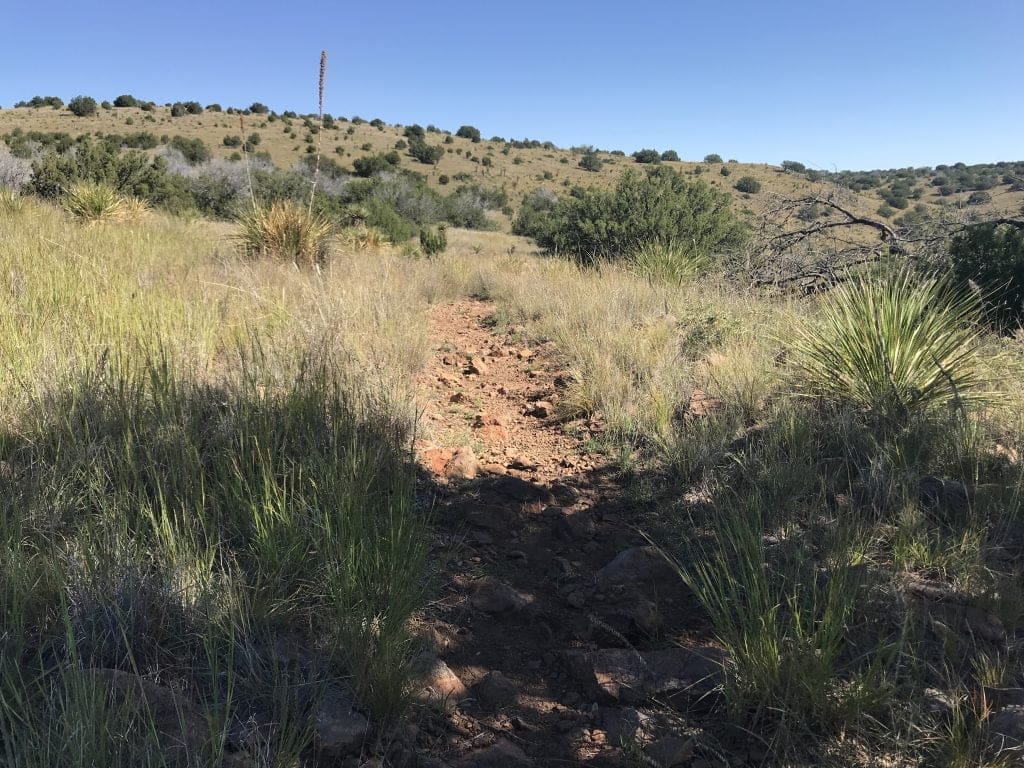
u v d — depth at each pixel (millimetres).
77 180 17578
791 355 5098
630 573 2770
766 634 1969
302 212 10930
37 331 4172
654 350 5582
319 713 1799
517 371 6273
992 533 2809
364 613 2119
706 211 15422
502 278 10883
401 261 12461
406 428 3861
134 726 1583
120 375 3348
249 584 2275
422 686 2018
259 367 4004
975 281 6930
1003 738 1694
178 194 24469
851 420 3793
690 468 3658
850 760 1731
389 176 58500
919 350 4184
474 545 3043
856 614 2262
